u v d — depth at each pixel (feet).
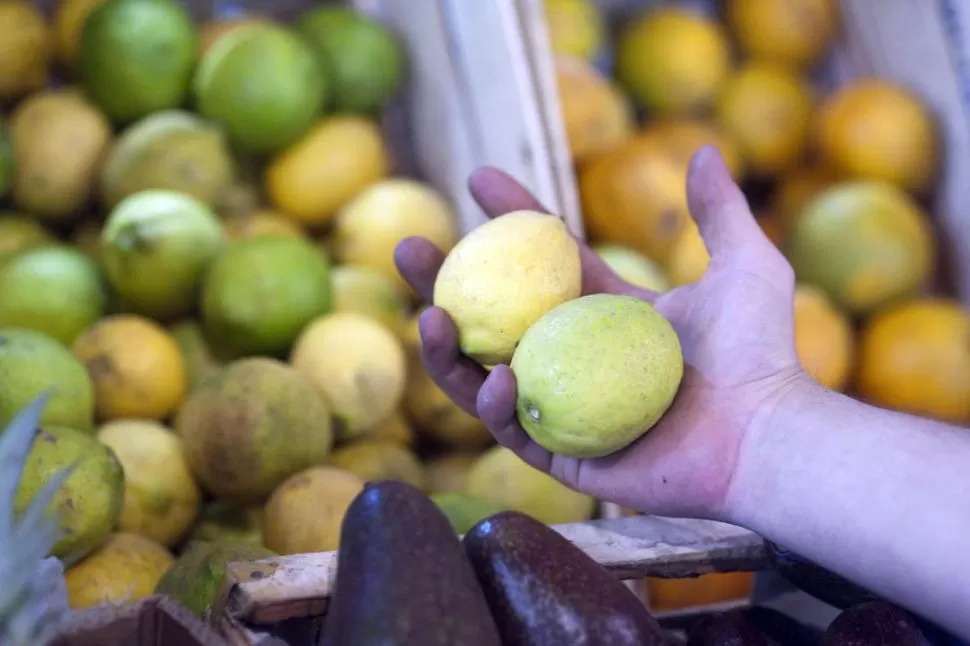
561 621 1.63
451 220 3.09
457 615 1.53
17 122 2.94
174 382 2.60
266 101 2.91
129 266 2.67
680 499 1.88
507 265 1.95
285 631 1.75
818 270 2.98
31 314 2.63
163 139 2.88
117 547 2.20
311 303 2.69
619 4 3.44
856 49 3.37
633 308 1.85
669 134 3.17
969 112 3.07
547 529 1.73
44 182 2.91
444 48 3.04
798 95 3.27
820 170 3.27
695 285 2.03
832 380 2.78
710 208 2.03
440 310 1.96
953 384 2.78
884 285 2.94
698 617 2.02
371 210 2.97
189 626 1.62
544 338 1.83
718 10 3.45
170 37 2.97
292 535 2.23
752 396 1.88
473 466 2.66
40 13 3.19
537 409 1.82
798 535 1.78
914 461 1.71
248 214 3.02
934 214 3.20
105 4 2.95
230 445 2.40
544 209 2.20
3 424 2.27
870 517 1.70
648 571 1.87
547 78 2.82
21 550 1.62
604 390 1.79
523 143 2.82
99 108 3.01
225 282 2.65
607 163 3.02
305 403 2.50
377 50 3.12
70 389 2.37
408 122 3.28
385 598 1.52
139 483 2.39
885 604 1.79
